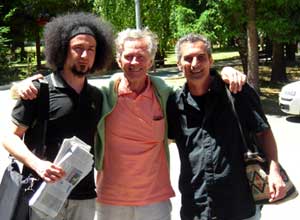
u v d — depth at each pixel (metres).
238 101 3.21
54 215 3.04
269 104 14.44
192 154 3.23
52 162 3.14
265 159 3.26
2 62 28.86
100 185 3.61
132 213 3.55
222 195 3.16
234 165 3.18
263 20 14.27
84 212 3.35
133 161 3.49
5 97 17.80
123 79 3.54
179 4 14.88
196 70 3.21
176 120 3.33
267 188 3.19
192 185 3.23
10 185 3.16
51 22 3.34
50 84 3.18
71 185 3.04
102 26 3.41
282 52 18.59
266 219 5.60
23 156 3.04
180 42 3.31
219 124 3.19
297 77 21.33
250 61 14.77
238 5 13.95
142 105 3.48
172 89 3.47
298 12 14.30
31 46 43.75
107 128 3.48
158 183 3.60
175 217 5.57
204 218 3.19
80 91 3.24
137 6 14.01
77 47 3.21
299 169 7.54
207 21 14.41
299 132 10.42
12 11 30.84
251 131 3.24
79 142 3.05
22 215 3.12
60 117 3.15
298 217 5.63
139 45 3.45
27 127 3.16
